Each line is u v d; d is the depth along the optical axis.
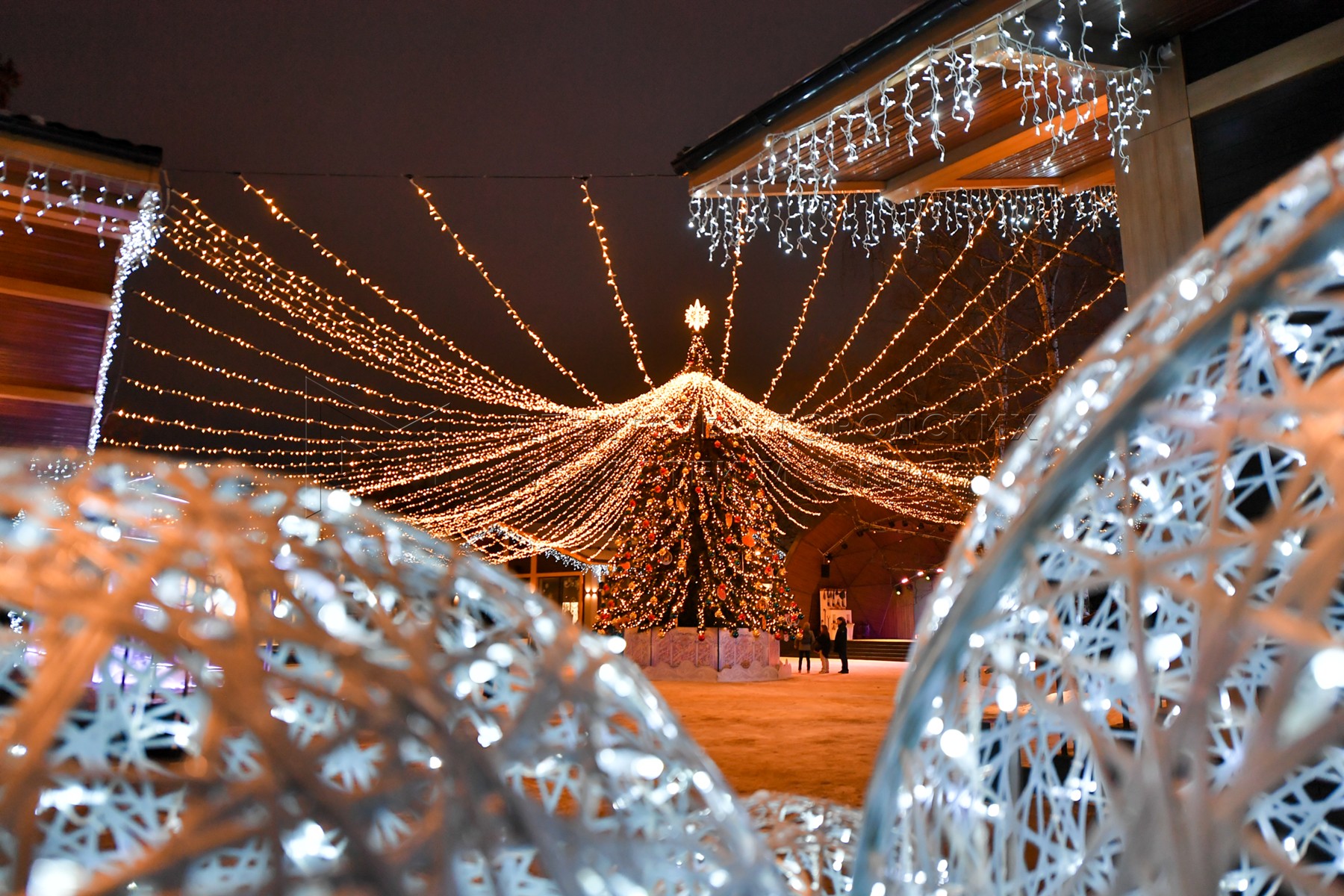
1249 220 1.30
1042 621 1.51
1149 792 1.00
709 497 17.34
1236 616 0.99
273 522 1.37
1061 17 5.03
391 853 1.03
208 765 1.03
